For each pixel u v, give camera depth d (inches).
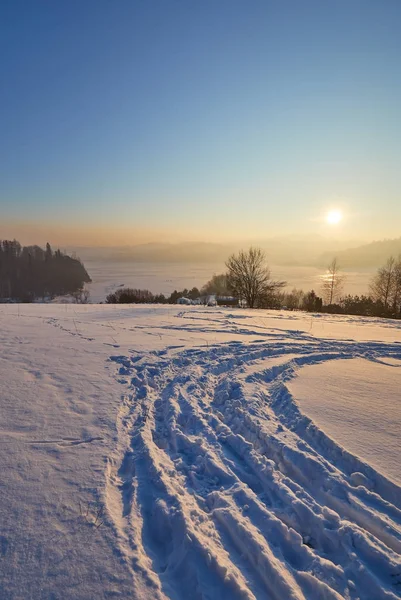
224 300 1529.3
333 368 292.0
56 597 86.7
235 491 133.2
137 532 110.4
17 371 243.3
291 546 110.6
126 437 167.6
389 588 95.4
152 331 424.5
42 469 136.7
